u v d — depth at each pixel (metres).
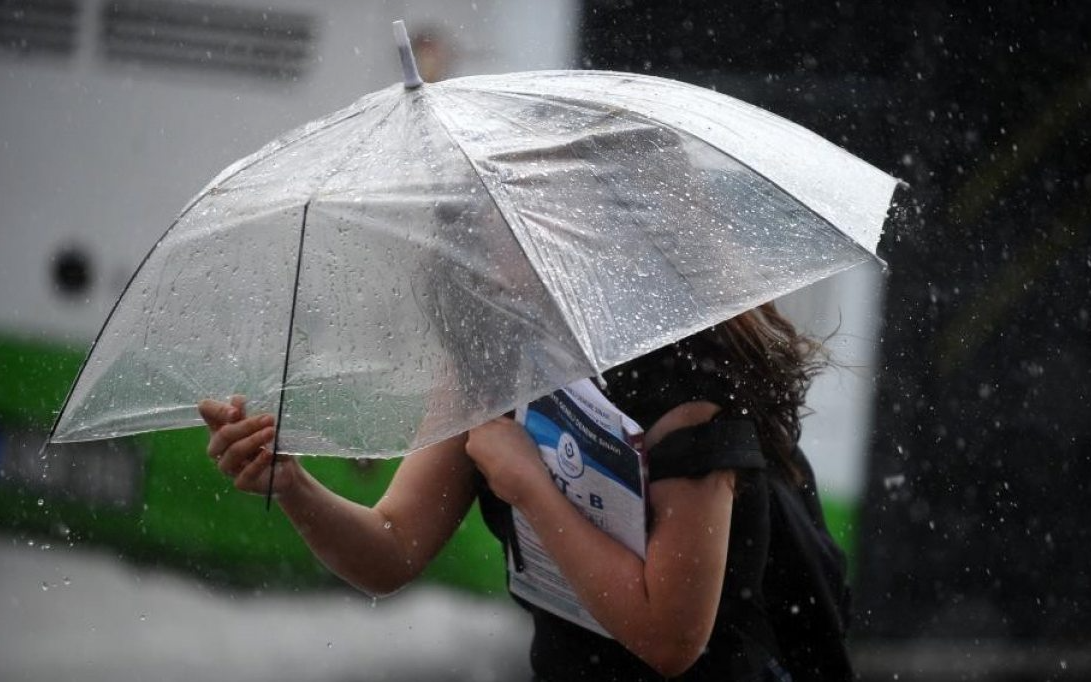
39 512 26.31
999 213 29.19
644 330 9.95
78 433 10.85
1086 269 29.28
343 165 10.70
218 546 26.09
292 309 10.33
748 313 11.28
